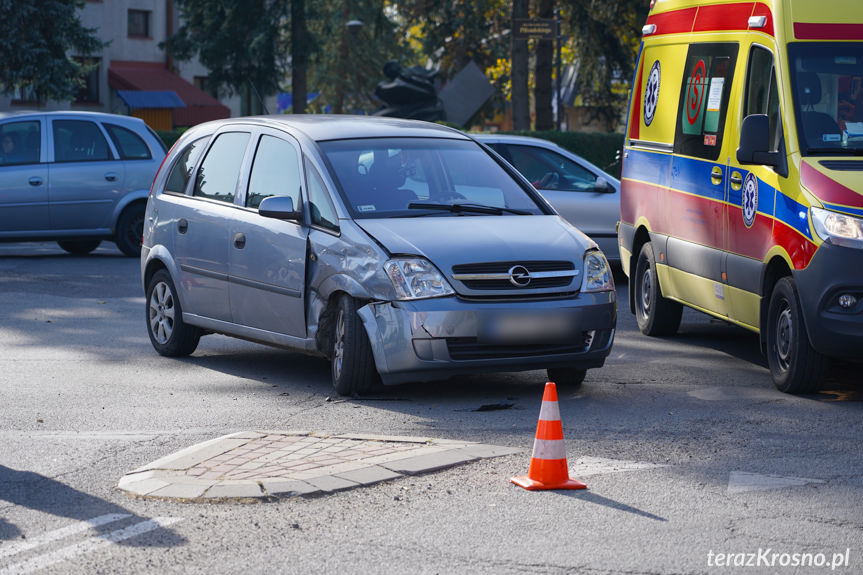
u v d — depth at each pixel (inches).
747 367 590.2
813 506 347.6
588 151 1889.8
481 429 450.3
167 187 638.5
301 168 545.6
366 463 389.7
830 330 487.8
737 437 435.8
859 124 520.7
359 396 512.7
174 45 2679.6
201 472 380.5
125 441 434.3
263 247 550.3
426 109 2282.2
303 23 2492.6
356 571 293.9
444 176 553.6
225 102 3590.1
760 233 538.9
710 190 597.0
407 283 486.0
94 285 924.6
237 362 608.7
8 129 1093.8
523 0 2001.7
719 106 596.7
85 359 617.0
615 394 520.7
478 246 498.0
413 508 345.4
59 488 370.9
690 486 368.8
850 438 434.6
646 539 317.4
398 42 4030.5
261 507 347.9
